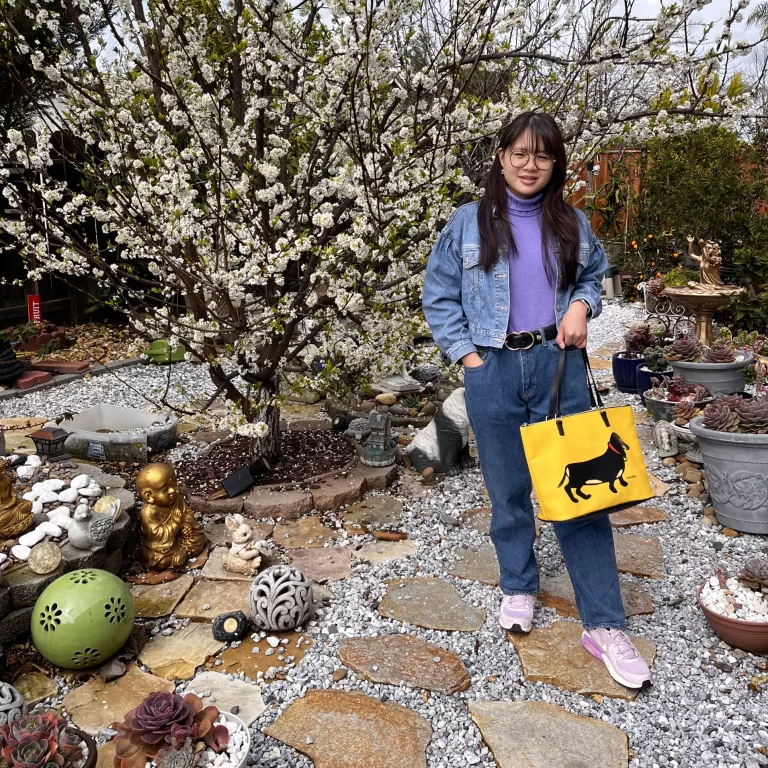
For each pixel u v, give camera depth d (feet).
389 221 10.43
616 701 7.66
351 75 9.86
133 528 10.50
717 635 8.64
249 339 11.73
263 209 11.60
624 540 11.25
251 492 12.41
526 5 10.35
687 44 10.68
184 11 10.74
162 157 10.77
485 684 8.02
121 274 12.30
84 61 10.84
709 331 19.94
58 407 19.21
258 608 8.86
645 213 35.06
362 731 7.24
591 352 25.66
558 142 7.24
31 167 11.39
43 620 7.88
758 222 26.81
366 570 10.48
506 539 8.60
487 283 7.58
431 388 18.97
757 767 6.69
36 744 5.73
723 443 10.98
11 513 9.15
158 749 5.95
